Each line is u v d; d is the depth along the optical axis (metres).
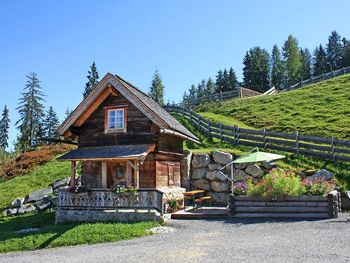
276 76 98.25
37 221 19.12
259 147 24.69
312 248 9.45
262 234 11.91
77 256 10.63
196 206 19.03
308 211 15.02
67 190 17.95
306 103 34.91
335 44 107.88
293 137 23.09
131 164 17.73
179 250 10.24
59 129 19.86
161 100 87.88
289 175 16.73
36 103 61.88
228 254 9.37
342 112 29.81
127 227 14.38
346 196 17.83
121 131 19.86
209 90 117.62
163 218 15.83
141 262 9.17
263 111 35.31
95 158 18.11
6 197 25.41
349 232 11.30
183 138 21.92
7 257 11.80
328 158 21.23
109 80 19.48
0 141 83.81
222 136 27.47
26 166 31.92
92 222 16.52
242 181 21.52
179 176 22.23
